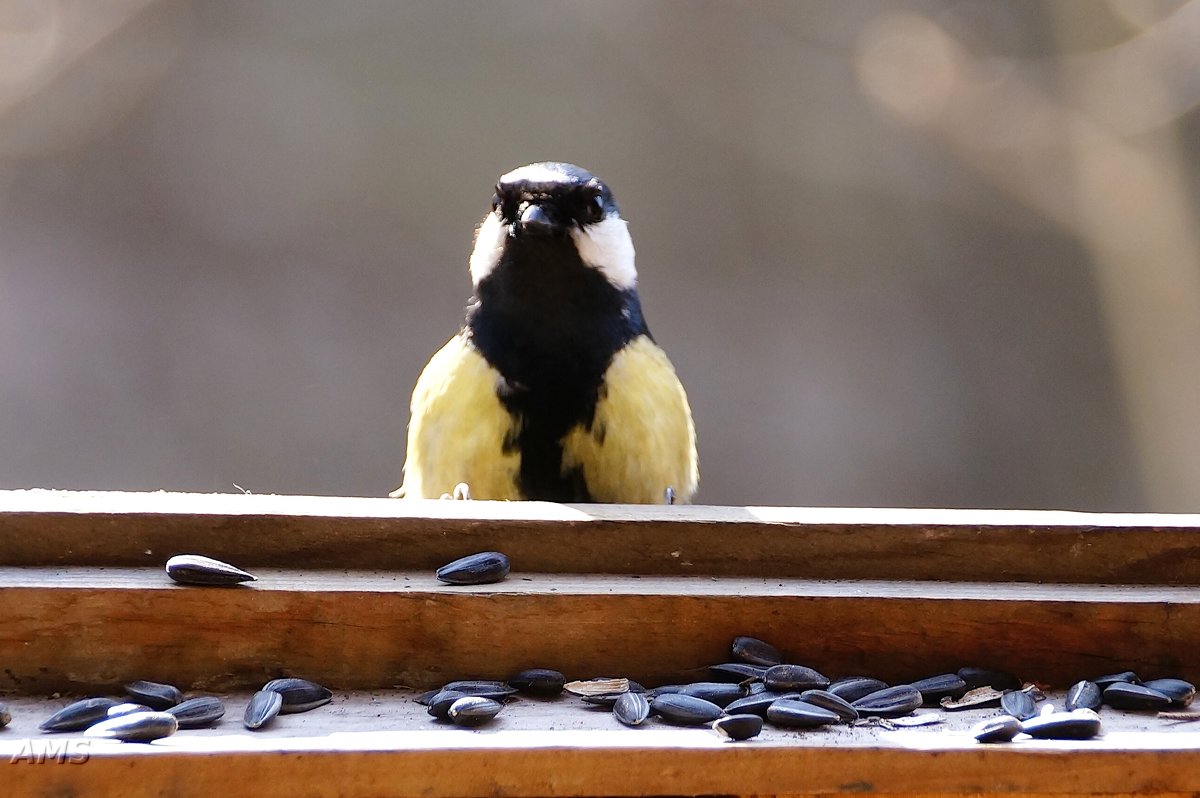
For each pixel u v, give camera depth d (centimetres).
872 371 1764
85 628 378
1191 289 1534
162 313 1680
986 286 1752
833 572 415
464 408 607
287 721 357
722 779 334
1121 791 341
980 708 381
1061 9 1551
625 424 609
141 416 1636
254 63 1777
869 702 378
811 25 1775
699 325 1788
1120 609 401
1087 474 1680
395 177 1795
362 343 1730
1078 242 1706
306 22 1808
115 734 336
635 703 367
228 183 1739
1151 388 1563
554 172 609
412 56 1830
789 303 1792
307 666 385
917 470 1730
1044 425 1709
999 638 402
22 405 1597
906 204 1773
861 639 400
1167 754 341
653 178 1817
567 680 393
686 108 1817
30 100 1655
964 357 1747
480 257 616
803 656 400
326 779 325
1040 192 1559
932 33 1556
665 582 407
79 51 1634
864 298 1781
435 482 613
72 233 1667
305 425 1678
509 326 605
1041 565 418
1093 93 1526
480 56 1842
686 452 641
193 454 1641
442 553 407
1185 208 1520
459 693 371
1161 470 1567
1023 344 1730
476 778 329
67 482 1592
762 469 1748
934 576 416
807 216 1802
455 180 1808
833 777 336
